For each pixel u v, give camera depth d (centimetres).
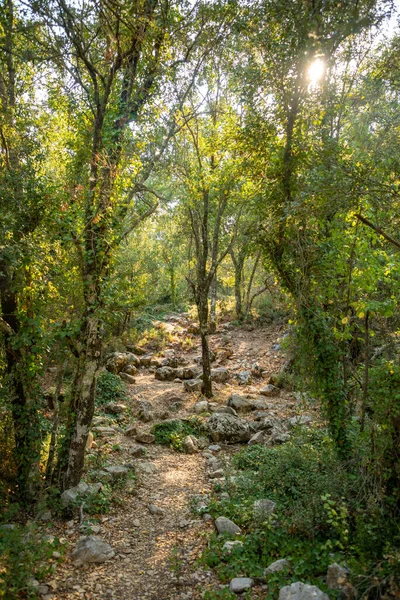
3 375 823
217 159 1456
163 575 611
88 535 712
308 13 606
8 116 835
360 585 507
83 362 813
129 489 884
